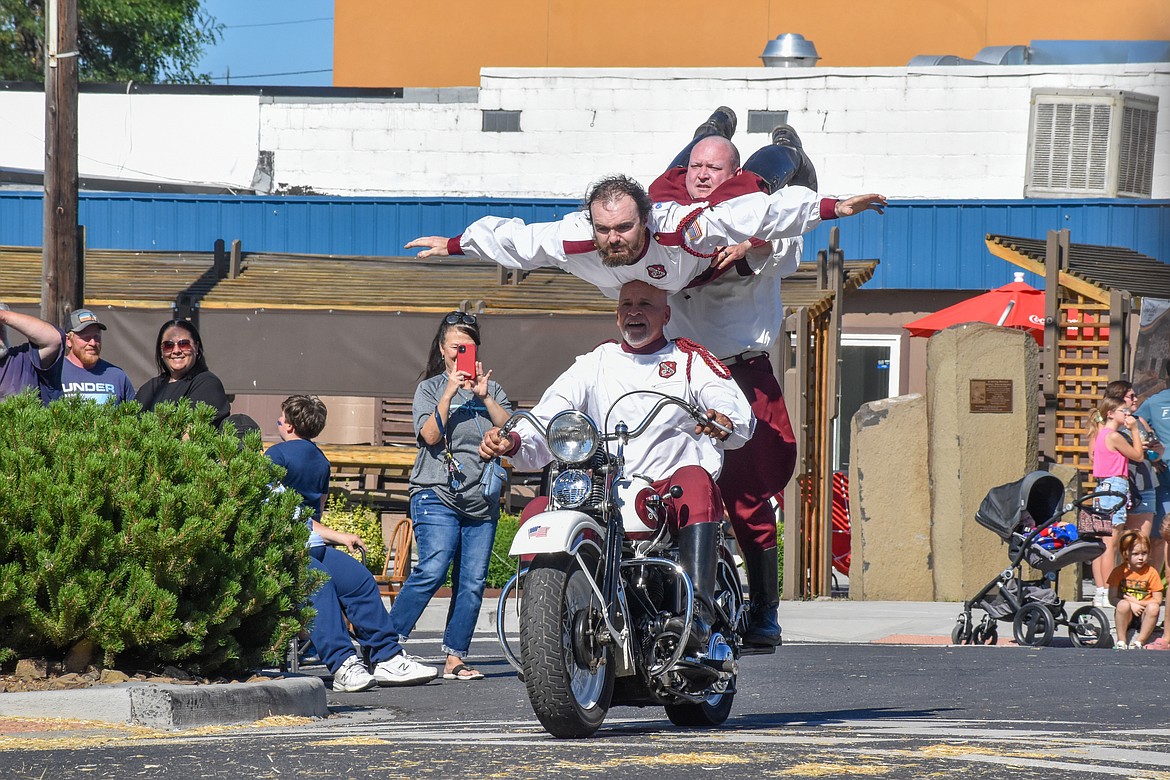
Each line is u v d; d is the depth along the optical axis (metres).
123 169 71.81
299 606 20.72
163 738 16.09
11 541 18.34
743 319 18.16
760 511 18.33
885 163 63.97
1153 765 13.05
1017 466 41.22
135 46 115.31
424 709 21.00
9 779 12.77
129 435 19.11
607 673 15.35
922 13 82.62
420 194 68.75
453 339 24.58
